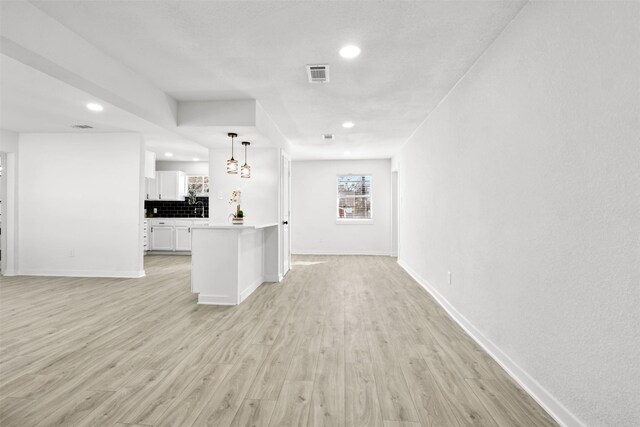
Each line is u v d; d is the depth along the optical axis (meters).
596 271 1.60
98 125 5.29
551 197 1.94
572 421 1.75
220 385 2.21
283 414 1.89
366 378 2.31
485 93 2.84
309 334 3.14
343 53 2.95
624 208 1.44
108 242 5.79
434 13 2.35
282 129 5.62
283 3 2.26
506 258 2.46
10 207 5.84
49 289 4.89
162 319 3.56
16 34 2.18
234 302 4.14
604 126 1.55
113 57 3.05
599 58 1.57
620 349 1.46
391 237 8.70
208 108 4.22
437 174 4.34
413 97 4.04
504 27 2.50
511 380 2.29
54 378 2.29
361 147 7.23
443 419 1.85
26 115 4.73
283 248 5.99
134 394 2.09
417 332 3.20
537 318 2.07
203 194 9.27
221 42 2.77
